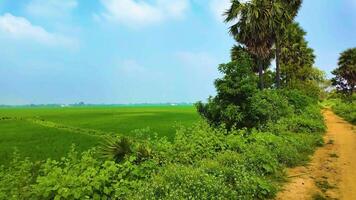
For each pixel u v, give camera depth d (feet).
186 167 34.83
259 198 33.78
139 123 177.68
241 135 52.29
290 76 159.53
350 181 40.29
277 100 94.32
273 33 116.26
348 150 60.85
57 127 163.53
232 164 39.34
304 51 178.81
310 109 121.29
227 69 65.67
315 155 56.49
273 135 56.90
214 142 47.67
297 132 77.15
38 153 82.53
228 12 115.44
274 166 42.91
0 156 79.46
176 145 43.39
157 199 28.96
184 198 28.73
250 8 110.32
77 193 28.40
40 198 29.53
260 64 114.62
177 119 210.18
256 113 64.59
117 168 32.65
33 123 193.98
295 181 40.14
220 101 65.62
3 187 33.30
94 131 136.05
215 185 30.78
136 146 38.63
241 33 114.93
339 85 254.68
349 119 120.78
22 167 37.52
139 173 33.68
